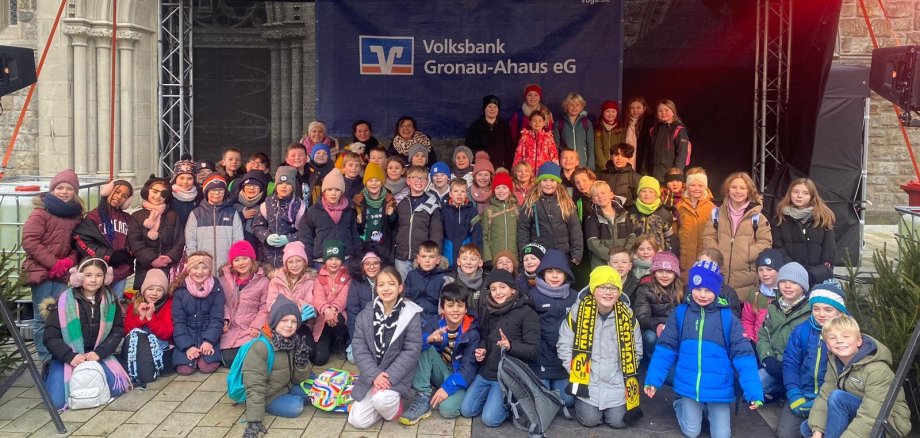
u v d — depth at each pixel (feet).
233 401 18.60
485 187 25.25
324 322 21.27
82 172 41.98
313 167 26.68
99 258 19.76
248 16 46.93
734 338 16.49
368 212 23.13
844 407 15.29
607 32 33.58
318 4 33.96
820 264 20.80
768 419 17.94
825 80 28.58
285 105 47.19
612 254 20.20
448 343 18.10
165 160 38.55
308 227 22.43
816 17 28.66
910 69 19.52
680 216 22.97
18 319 22.33
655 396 19.31
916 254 18.15
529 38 33.81
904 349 16.43
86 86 41.70
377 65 34.17
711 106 39.34
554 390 17.80
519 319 17.56
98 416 17.69
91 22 41.29
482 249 23.45
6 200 23.22
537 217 23.15
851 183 32.68
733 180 21.20
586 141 30.63
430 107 34.35
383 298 17.44
